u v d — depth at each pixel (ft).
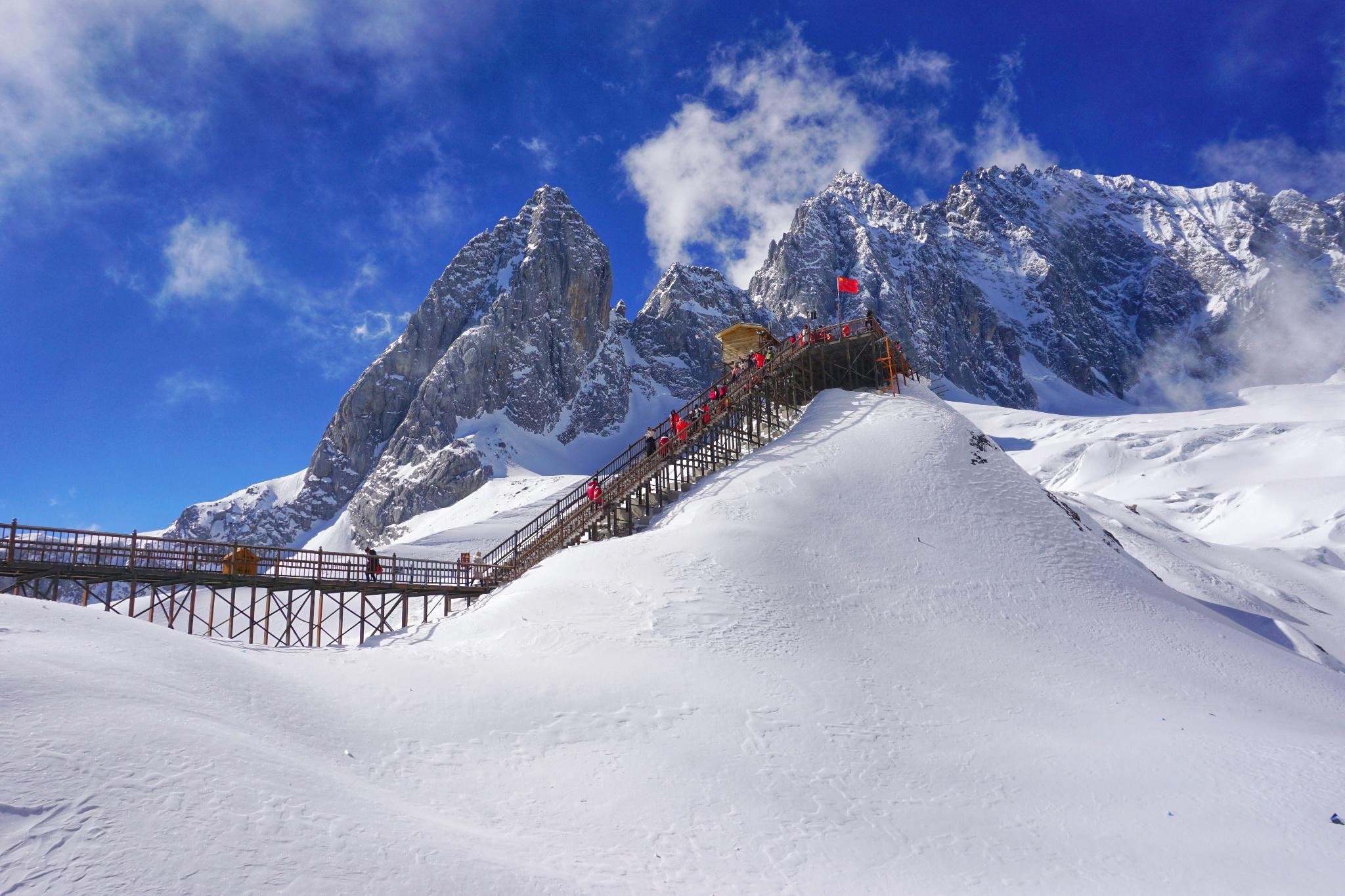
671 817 46.03
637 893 35.70
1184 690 87.40
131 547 91.35
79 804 29.71
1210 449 485.97
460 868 32.63
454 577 126.72
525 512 341.21
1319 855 48.65
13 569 82.02
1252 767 63.67
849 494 121.70
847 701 70.23
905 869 44.29
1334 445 426.10
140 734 35.88
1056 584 110.11
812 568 101.30
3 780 29.68
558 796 46.68
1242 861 47.52
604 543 107.55
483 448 645.10
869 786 55.16
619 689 65.00
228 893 27.14
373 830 34.12
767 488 122.42
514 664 69.00
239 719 44.39
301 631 146.72
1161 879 45.06
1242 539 336.70
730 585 92.38
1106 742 68.44
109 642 49.57
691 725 60.18
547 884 33.86
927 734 66.33
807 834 46.73
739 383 159.94
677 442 135.64
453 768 47.85
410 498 613.52
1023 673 85.30
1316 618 192.54
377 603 161.07
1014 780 59.11
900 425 141.90
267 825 31.81
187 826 30.22
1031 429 646.74
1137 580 121.90
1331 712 91.50
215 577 95.50
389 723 52.01
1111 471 495.82
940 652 87.51
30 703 35.73
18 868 26.12
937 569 107.04
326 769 41.75
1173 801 56.54
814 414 153.79
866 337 163.43
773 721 63.21
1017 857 47.32
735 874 40.40
